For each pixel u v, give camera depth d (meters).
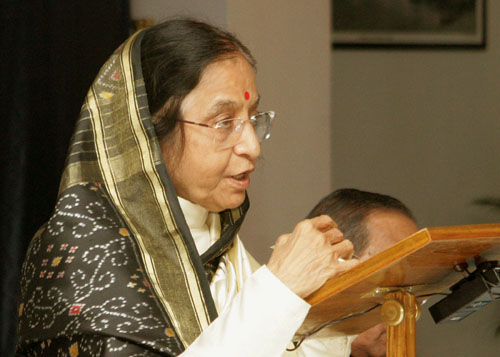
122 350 2.55
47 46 5.47
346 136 10.69
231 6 7.00
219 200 3.06
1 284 5.12
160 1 6.84
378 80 10.76
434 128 10.90
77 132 3.03
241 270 3.33
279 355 2.49
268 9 7.45
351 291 2.46
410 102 10.85
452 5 10.93
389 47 10.77
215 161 2.96
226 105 2.94
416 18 10.85
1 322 5.08
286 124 7.68
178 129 2.96
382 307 2.58
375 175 10.74
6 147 5.24
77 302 2.66
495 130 11.05
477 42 10.99
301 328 2.87
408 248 2.20
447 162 10.91
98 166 3.01
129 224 2.92
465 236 2.19
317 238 2.59
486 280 2.49
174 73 2.95
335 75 10.70
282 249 2.62
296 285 2.52
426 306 7.65
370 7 10.73
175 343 2.61
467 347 10.85
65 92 5.57
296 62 7.73
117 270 2.73
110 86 3.06
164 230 2.92
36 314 2.73
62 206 2.88
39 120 5.38
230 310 2.56
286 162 7.68
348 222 4.02
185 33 3.01
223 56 2.96
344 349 3.76
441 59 10.91
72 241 2.79
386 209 4.07
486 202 10.89
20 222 5.22
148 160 2.92
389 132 10.78
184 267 2.90
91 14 5.90
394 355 2.58
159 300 2.77
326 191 7.99
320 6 7.91
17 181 5.23
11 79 5.27
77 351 2.60
